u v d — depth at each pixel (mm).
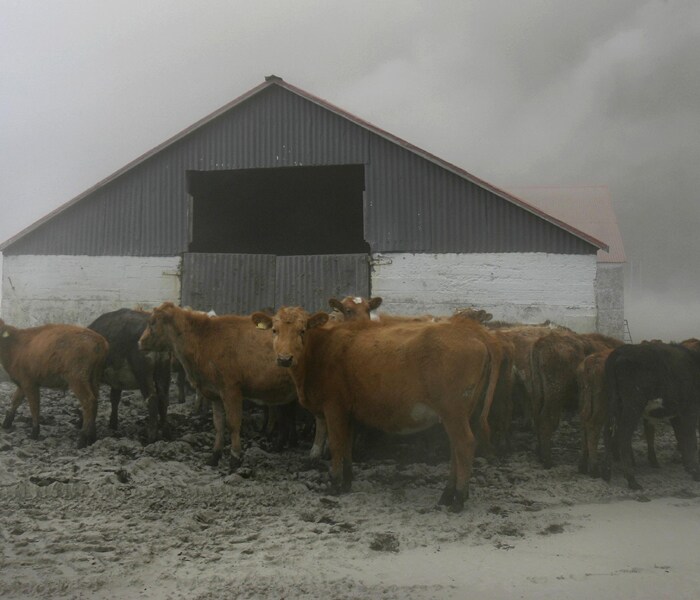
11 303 19703
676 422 9258
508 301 17625
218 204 23297
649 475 9125
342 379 7965
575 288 17391
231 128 18969
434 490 8203
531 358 9875
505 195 17609
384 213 18219
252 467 9055
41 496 7457
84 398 9992
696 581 5418
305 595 5164
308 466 9148
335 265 18406
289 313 7980
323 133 18547
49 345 10062
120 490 7668
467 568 5719
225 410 9484
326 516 7062
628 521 7078
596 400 8992
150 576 5504
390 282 18141
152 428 10383
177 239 18984
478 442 9789
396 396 7531
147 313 11289
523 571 5648
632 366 8539
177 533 6484
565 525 6914
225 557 5930
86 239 19484
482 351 7387
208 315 9938
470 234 17828
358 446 10000
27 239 19812
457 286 17844
